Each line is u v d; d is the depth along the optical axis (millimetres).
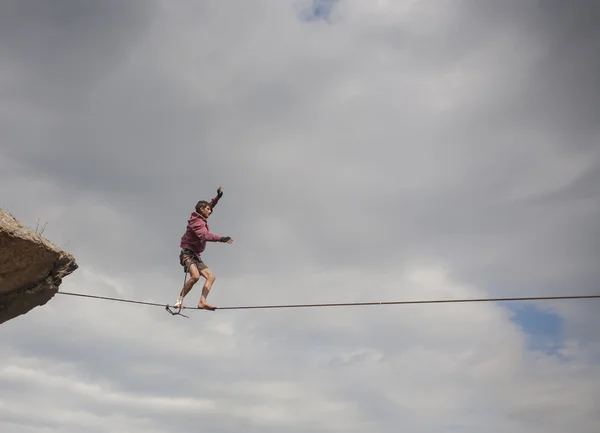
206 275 14133
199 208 14164
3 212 9891
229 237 13844
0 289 10258
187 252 14172
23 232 9820
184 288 14000
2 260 9867
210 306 13750
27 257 10055
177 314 13961
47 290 10719
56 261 10578
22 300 10586
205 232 13773
